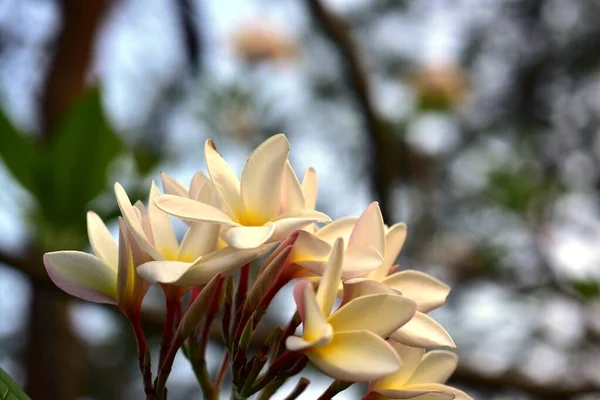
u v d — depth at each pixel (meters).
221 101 2.15
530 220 2.12
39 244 1.10
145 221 0.82
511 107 2.39
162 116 2.03
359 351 0.78
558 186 2.18
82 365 1.50
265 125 2.27
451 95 2.31
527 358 2.04
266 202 0.82
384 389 0.83
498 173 2.18
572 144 2.30
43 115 1.37
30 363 1.33
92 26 1.43
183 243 0.82
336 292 0.80
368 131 1.45
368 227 0.82
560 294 2.04
